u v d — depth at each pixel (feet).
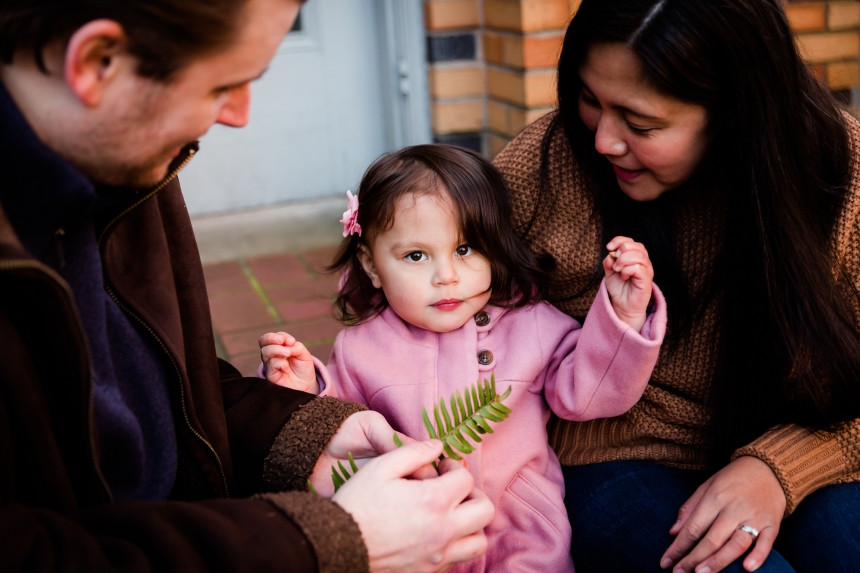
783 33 3.87
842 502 4.44
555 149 4.76
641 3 3.72
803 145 4.04
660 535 4.39
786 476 4.28
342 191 12.97
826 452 4.42
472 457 4.48
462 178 4.59
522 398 4.78
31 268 2.63
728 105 3.92
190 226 3.92
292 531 2.88
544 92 10.05
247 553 2.78
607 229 4.63
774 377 4.35
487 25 10.81
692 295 4.55
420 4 11.15
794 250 4.09
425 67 11.47
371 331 4.97
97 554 2.67
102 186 3.03
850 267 4.36
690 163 4.09
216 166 12.32
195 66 2.69
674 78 3.74
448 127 11.37
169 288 3.58
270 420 3.92
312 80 12.27
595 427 4.88
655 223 4.52
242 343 8.96
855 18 10.26
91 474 3.12
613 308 4.26
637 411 4.78
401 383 4.73
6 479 2.71
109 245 3.34
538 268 4.84
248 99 3.07
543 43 9.88
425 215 4.50
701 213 4.47
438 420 3.77
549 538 4.55
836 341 4.17
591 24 3.85
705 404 4.67
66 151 2.79
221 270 10.86
